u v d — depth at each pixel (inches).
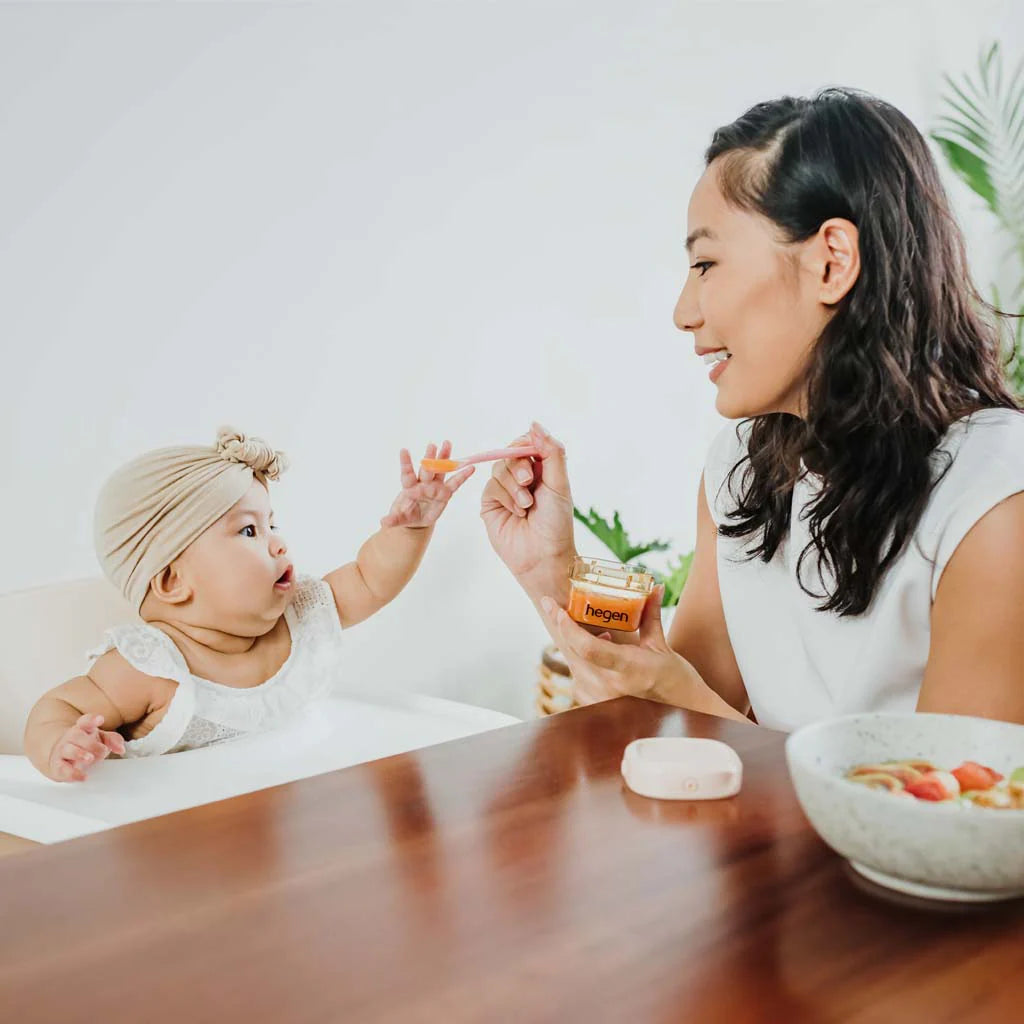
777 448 48.1
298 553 81.8
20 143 65.9
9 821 41.4
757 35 108.1
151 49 71.0
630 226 100.8
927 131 125.3
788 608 49.2
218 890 23.9
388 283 85.1
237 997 19.9
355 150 81.9
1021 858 22.1
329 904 23.3
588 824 27.4
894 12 120.0
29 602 54.2
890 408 42.3
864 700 45.6
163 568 53.9
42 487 68.4
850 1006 19.6
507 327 93.2
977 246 131.4
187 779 46.2
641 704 37.8
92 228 69.3
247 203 76.5
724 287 43.4
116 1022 19.2
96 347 70.1
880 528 42.8
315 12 78.7
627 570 44.4
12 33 65.2
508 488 50.3
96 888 24.1
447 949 21.4
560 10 93.3
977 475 40.9
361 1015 19.3
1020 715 38.9
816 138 41.9
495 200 91.0
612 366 101.5
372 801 28.9
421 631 90.7
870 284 42.1
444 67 86.4
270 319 78.6
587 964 20.9
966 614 40.2
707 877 24.5
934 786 25.4
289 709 56.5
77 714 50.6
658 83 101.1
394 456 87.1
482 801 28.9
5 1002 19.8
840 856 25.5
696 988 20.1
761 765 31.7
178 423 74.5
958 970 20.7
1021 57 134.0
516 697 98.3
